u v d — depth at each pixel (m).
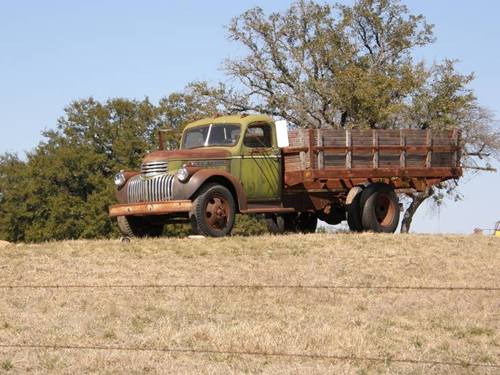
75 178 56.94
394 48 43.34
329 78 42.41
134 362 10.23
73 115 60.34
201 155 18.66
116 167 57.31
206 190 18.14
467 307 12.98
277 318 12.23
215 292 13.60
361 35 43.97
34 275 14.86
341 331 11.50
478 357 10.55
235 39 43.03
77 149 57.16
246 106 43.09
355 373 9.82
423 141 21.11
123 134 58.53
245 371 9.88
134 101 61.19
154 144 58.94
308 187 19.70
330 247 17.02
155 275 14.70
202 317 12.26
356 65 42.66
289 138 20.03
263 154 19.42
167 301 13.10
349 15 42.81
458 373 9.89
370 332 11.60
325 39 42.25
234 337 11.13
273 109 42.44
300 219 22.55
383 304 13.05
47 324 11.97
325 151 19.53
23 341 11.18
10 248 17.31
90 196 53.56
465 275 15.10
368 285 14.21
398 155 20.64
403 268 15.49
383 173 20.31
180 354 10.58
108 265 15.51
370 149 20.14
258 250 16.59
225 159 18.88
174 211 18.02
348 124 40.66
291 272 14.97
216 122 19.59
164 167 18.42
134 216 19.72
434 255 16.58
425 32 43.69
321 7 43.19
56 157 55.94
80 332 11.56
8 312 12.59
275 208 19.66
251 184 19.22
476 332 11.75
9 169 61.22
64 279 14.53
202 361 10.30
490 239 18.70
